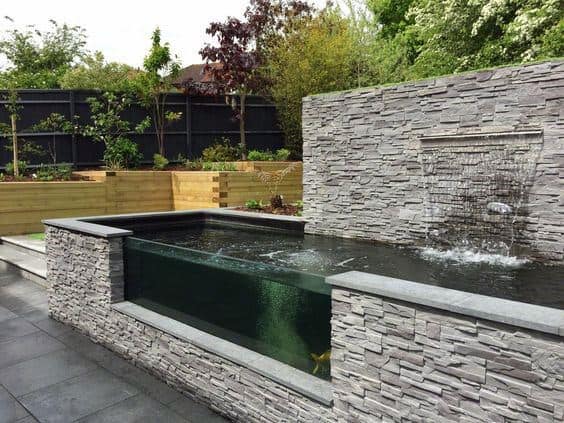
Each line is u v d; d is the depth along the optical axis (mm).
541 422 1702
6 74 17891
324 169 6898
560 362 1642
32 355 4129
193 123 12117
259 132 12789
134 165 11258
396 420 2172
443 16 10648
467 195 5367
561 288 4008
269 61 12930
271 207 8398
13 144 9883
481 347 1849
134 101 11422
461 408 1930
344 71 12422
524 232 4938
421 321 2033
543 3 8703
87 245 4387
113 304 4145
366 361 2273
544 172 4719
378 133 6199
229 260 3215
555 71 4551
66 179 9766
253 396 2891
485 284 4180
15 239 8141
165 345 3564
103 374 3758
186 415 3143
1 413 3146
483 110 5133
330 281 2383
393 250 5770
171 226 6637
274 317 2932
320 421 2521
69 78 14062
